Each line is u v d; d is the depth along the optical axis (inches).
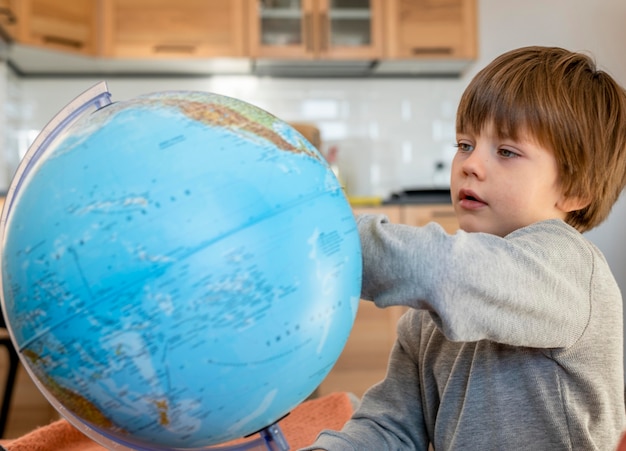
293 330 20.3
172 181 19.4
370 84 140.0
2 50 116.7
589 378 31.4
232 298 19.2
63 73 131.6
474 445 32.9
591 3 138.7
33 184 21.0
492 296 26.0
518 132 32.1
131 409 20.2
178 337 18.9
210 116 21.5
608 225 132.7
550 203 33.5
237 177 20.1
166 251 18.8
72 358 19.5
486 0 139.5
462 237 26.6
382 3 129.0
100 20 123.2
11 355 52.9
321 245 21.0
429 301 26.0
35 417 99.2
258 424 22.3
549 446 31.6
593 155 33.7
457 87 140.7
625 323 129.8
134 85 134.4
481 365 33.3
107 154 20.1
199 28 125.0
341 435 33.4
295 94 138.6
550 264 29.0
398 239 26.7
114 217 19.0
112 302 18.7
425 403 36.9
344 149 139.3
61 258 19.2
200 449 24.7
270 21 127.3
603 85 34.9
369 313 110.7
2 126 120.0
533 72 33.1
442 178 140.0
